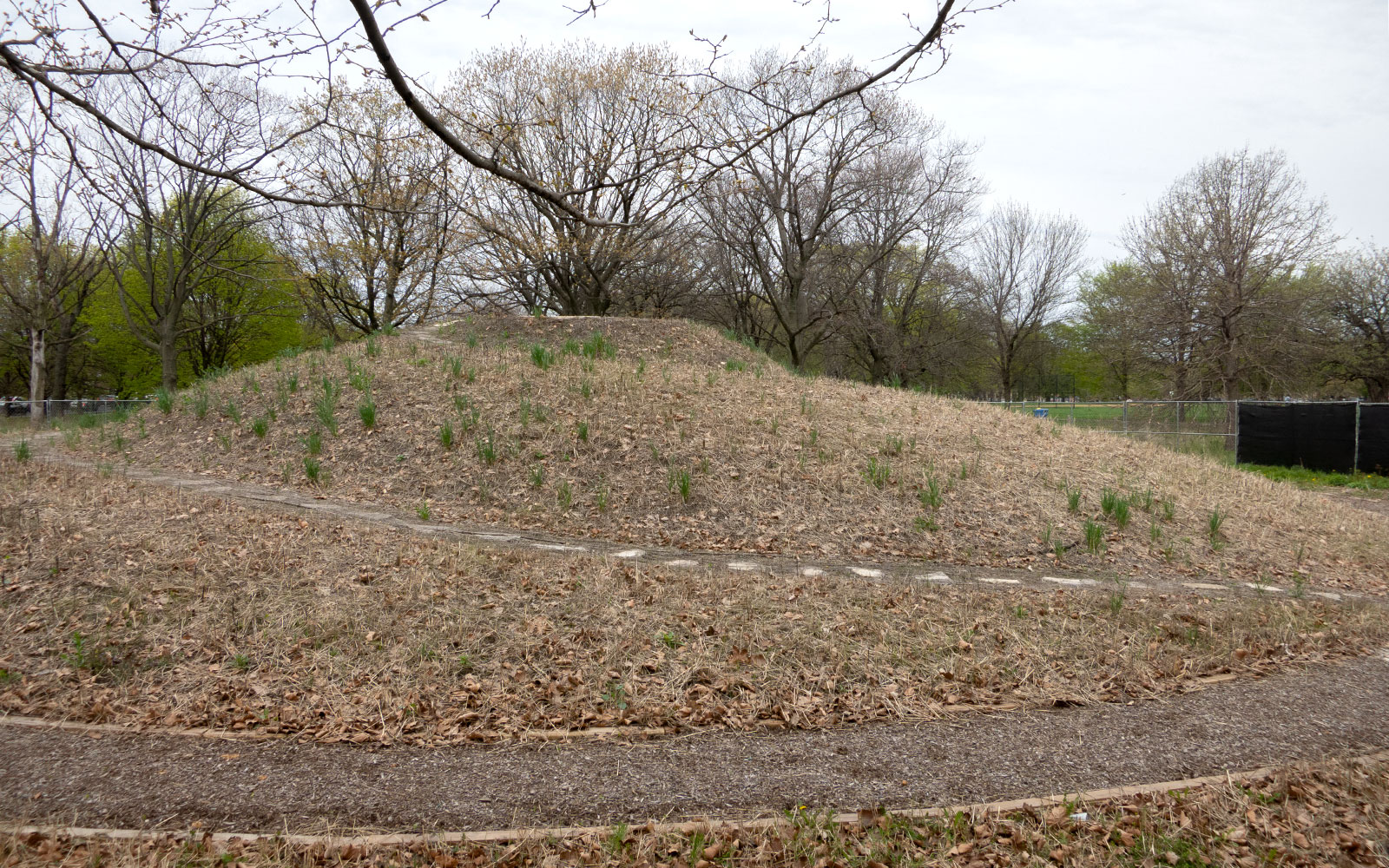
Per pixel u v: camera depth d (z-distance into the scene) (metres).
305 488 9.41
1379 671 5.34
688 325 17.67
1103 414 23.48
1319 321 30.03
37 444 12.73
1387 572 8.33
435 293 24.16
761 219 28.98
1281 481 15.33
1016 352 48.94
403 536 7.41
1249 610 6.53
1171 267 30.48
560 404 11.12
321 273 18.08
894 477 9.68
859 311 35.53
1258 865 3.23
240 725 4.40
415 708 4.55
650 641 5.38
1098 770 3.98
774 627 5.64
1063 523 8.95
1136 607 6.53
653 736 4.32
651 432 10.41
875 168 29.33
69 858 3.19
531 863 3.25
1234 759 4.09
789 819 3.55
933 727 4.45
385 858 3.27
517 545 7.56
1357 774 3.87
